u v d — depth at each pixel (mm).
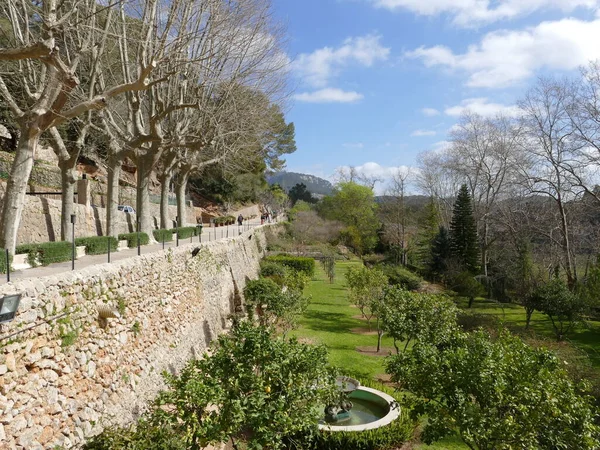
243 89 21625
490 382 7414
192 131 22969
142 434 6711
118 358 8898
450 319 14312
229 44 17750
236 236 27094
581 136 28984
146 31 14781
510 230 36781
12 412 5773
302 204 78125
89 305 8141
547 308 22141
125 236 18031
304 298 21281
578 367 13547
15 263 11008
